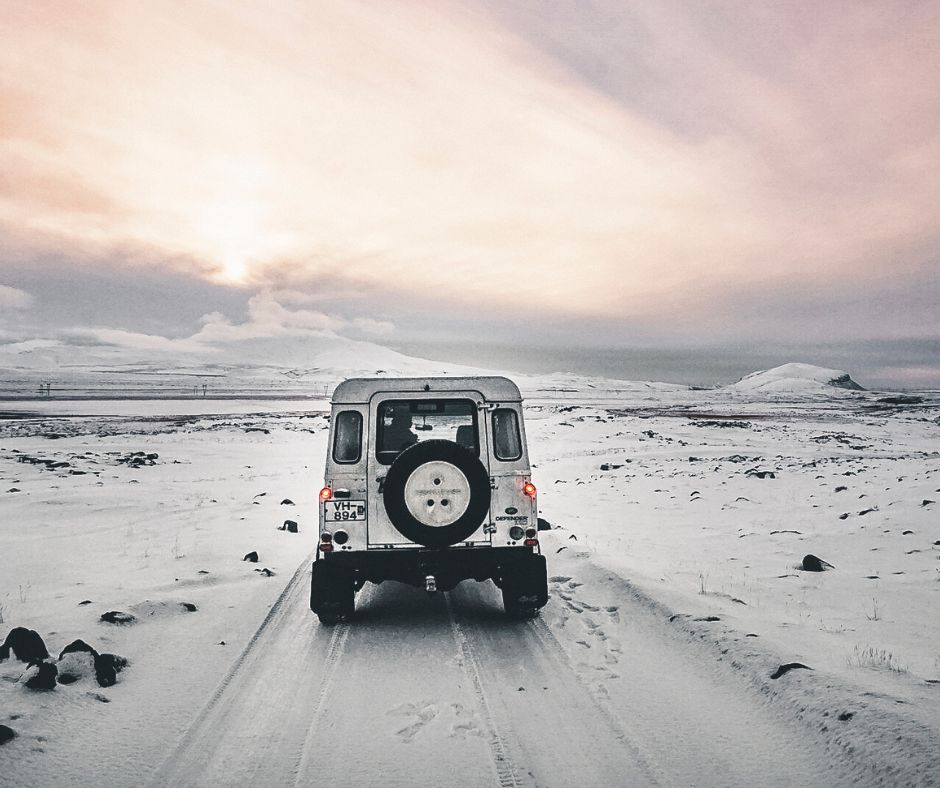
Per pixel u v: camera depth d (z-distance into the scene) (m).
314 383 198.38
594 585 7.84
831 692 4.34
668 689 4.84
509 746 3.98
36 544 10.08
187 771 3.68
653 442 33.53
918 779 3.28
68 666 4.94
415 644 5.93
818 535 10.95
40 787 3.47
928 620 6.33
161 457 25.05
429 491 6.11
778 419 61.75
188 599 7.24
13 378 178.62
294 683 4.99
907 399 144.50
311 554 10.01
